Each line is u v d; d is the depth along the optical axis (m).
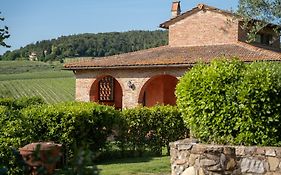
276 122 9.42
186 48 29.56
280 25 24.50
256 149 8.94
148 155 17.06
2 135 11.61
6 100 21.56
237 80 9.62
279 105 9.34
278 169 8.73
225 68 9.83
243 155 9.01
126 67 26.95
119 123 16.45
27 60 93.31
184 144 9.62
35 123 13.64
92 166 3.94
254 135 9.41
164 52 28.94
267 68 9.70
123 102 27.66
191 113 10.16
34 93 55.06
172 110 17.45
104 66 27.56
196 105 10.05
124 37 85.31
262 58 23.56
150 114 17.17
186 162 9.55
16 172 8.62
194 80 10.11
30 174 4.51
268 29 28.77
